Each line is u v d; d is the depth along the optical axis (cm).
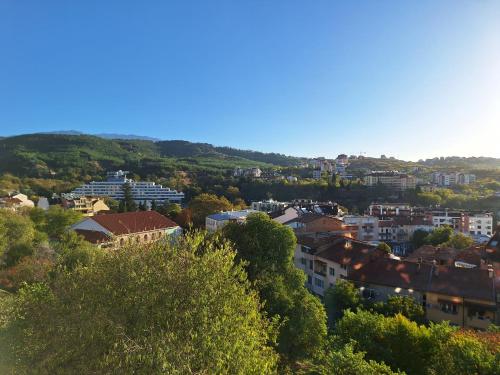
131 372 1443
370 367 1897
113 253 2106
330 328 4319
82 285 1916
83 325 1662
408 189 19450
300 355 3503
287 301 3612
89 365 1559
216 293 1841
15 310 1989
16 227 5084
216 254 2070
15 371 1698
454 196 17562
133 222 7375
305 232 8044
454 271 4991
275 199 18450
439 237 9575
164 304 1736
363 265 5475
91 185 19388
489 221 12112
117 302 1769
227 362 1639
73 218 7412
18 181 18925
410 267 5250
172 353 1501
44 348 1700
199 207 10962
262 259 3994
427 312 4812
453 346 2222
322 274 5981
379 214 13138
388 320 2784
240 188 19800
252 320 1970
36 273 3791
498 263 5844
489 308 4450
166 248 2073
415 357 2520
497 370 1947
